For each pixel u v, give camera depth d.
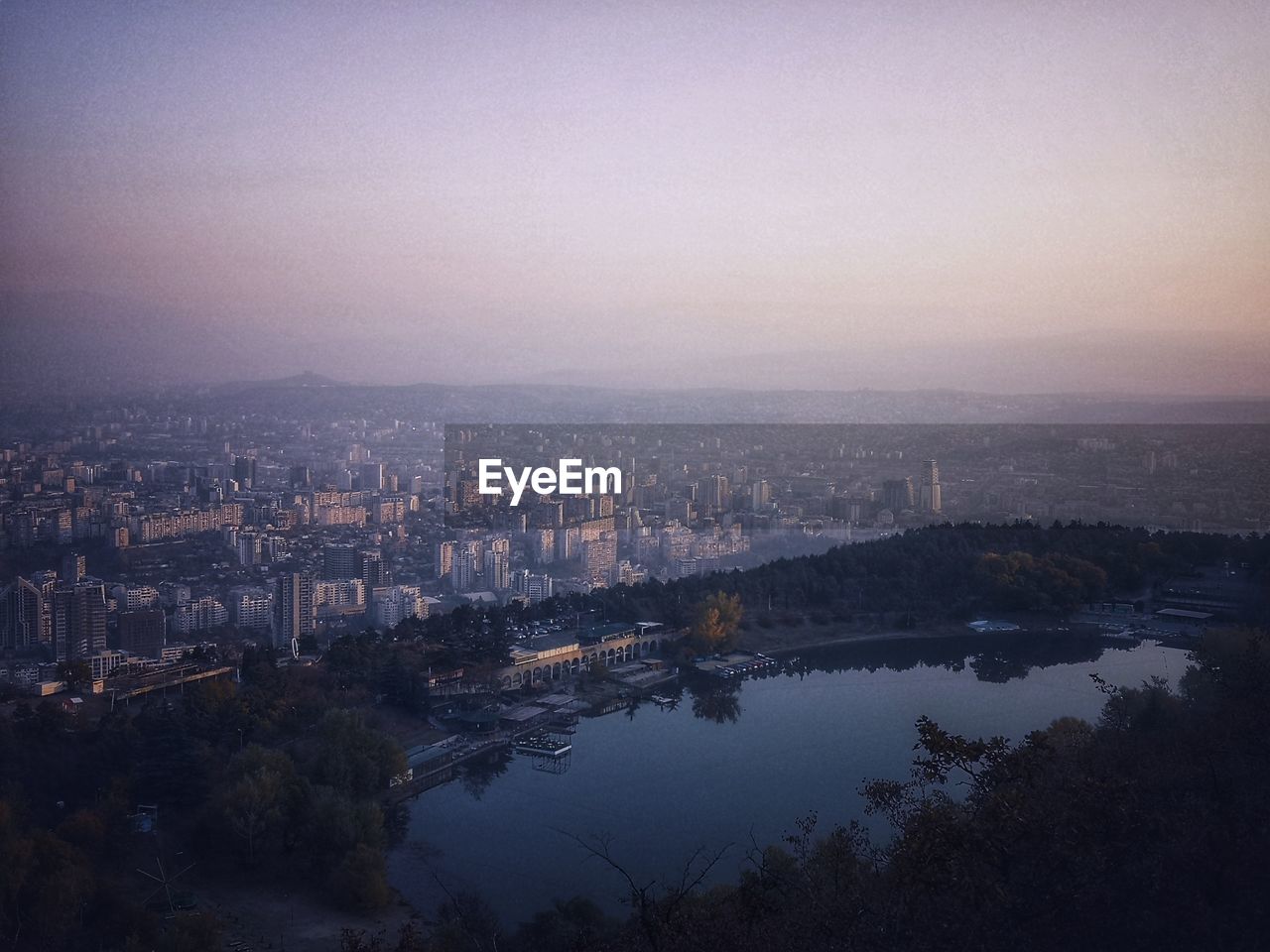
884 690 90.06
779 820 61.47
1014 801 26.08
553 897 52.78
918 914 25.59
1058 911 25.42
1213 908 27.83
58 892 46.97
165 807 59.75
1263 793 33.22
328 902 52.56
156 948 45.94
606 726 83.50
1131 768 36.34
